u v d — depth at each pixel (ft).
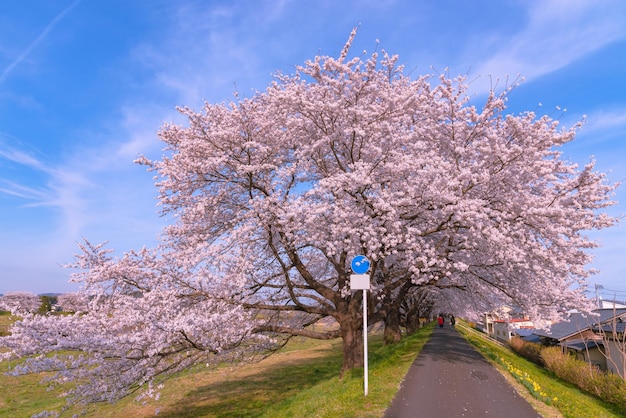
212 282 39.04
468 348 65.46
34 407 64.80
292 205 38.86
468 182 40.22
